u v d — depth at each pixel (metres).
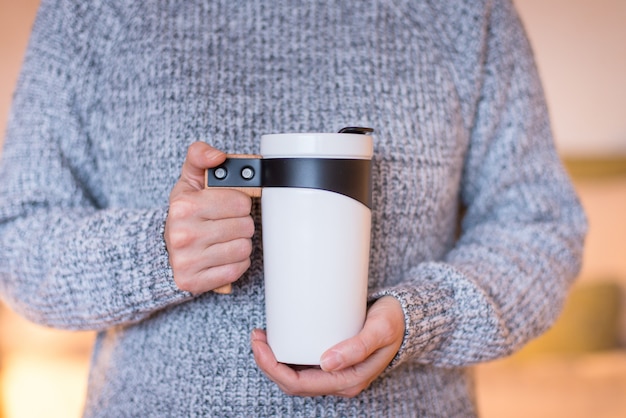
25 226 0.76
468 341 0.72
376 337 0.61
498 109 0.83
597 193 2.41
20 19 2.32
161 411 0.74
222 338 0.72
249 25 0.76
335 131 0.74
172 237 0.61
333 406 0.72
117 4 0.77
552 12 2.47
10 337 2.21
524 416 1.86
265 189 0.60
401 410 0.75
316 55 0.76
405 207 0.76
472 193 0.88
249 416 0.71
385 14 0.78
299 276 0.60
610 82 2.48
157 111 0.74
